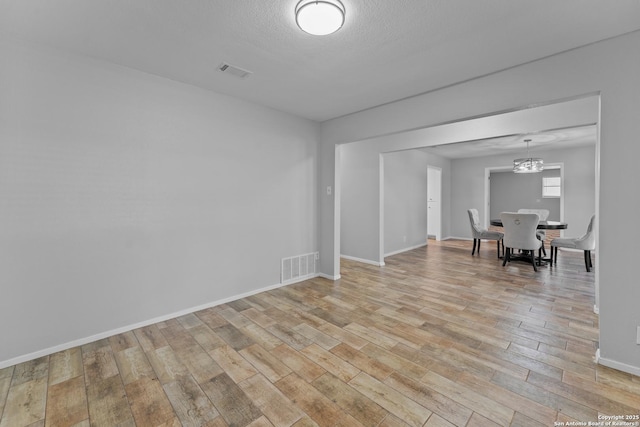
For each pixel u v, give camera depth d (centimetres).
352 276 432
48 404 165
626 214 190
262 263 358
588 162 612
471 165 792
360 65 242
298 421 153
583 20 177
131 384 183
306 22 170
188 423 152
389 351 221
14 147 204
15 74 203
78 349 225
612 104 195
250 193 342
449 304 317
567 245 470
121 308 252
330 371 197
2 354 202
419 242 697
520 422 151
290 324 268
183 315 288
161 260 274
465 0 162
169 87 275
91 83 233
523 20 179
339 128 396
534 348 224
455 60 231
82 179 231
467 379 187
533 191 1005
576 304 315
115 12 175
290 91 302
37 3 167
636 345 189
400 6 167
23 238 208
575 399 168
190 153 291
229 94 313
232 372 196
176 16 179
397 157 612
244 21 184
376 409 162
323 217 423
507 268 477
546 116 344
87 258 235
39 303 215
